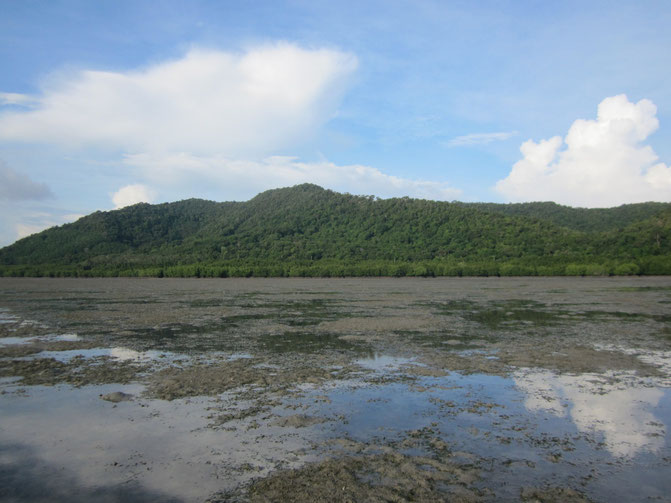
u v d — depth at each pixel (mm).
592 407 10562
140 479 7078
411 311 31234
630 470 7434
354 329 22594
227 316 28312
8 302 39906
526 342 18828
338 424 9398
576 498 6520
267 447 8234
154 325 24156
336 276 107125
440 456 7891
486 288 61438
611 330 22094
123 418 9719
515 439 8680
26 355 16344
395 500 6398
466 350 17141
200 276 110312
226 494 6602
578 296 45219
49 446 8320
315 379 12852
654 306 34531
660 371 13875
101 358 15766
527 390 11875
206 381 12633
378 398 11156
